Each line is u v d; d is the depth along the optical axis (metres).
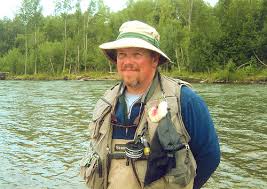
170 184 2.64
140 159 2.69
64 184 8.00
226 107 21.09
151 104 2.73
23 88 39.72
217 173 8.80
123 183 2.72
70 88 38.75
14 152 10.79
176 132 2.63
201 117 2.75
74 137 12.95
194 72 53.69
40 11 78.88
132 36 2.77
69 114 18.78
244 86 39.97
